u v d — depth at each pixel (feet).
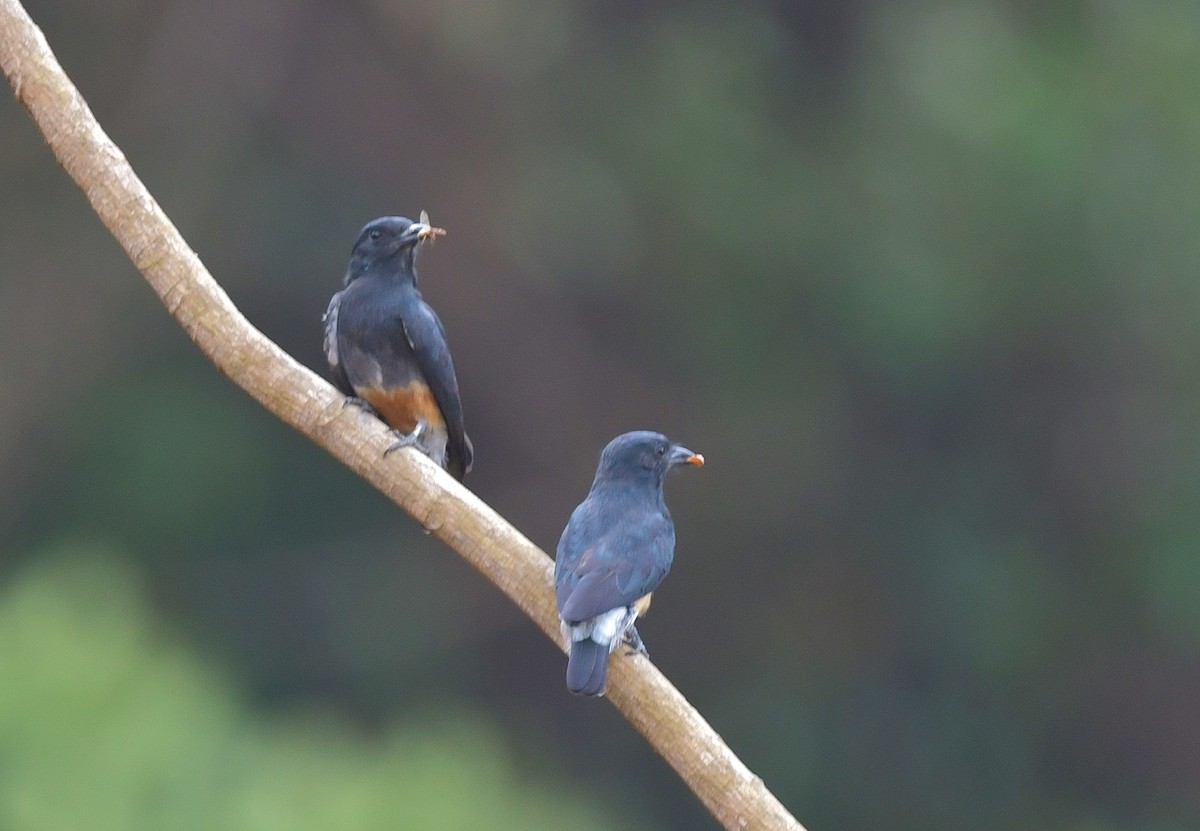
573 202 80.84
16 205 78.95
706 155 80.18
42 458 77.56
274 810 43.04
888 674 81.56
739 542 81.76
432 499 21.91
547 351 81.30
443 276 79.82
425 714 74.54
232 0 78.13
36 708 41.78
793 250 79.97
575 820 53.21
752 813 20.38
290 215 78.64
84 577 46.85
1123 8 80.43
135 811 41.34
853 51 84.84
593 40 84.53
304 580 77.61
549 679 78.13
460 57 80.94
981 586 80.69
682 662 81.35
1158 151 78.02
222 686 53.83
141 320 78.79
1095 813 81.15
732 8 85.05
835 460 82.17
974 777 80.74
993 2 82.12
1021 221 77.87
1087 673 81.41
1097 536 81.87
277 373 22.06
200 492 77.41
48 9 77.77
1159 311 79.25
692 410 81.92
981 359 81.35
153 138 77.61
